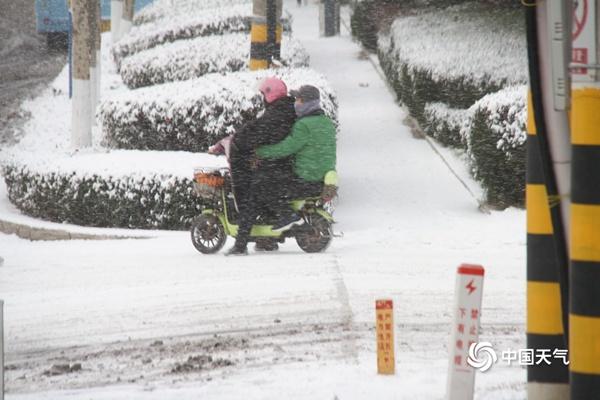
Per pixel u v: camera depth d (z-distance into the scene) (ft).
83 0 183.62
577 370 42.19
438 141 185.68
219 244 123.24
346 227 145.89
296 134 115.75
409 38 214.07
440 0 251.39
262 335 79.87
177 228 148.66
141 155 160.86
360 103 221.05
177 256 123.24
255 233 120.16
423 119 191.52
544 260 47.80
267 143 116.06
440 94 185.98
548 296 47.88
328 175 117.91
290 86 166.40
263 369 69.56
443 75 184.24
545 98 44.52
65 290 103.76
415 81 192.65
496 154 149.07
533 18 44.50
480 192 158.40
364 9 273.33
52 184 158.81
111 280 107.76
